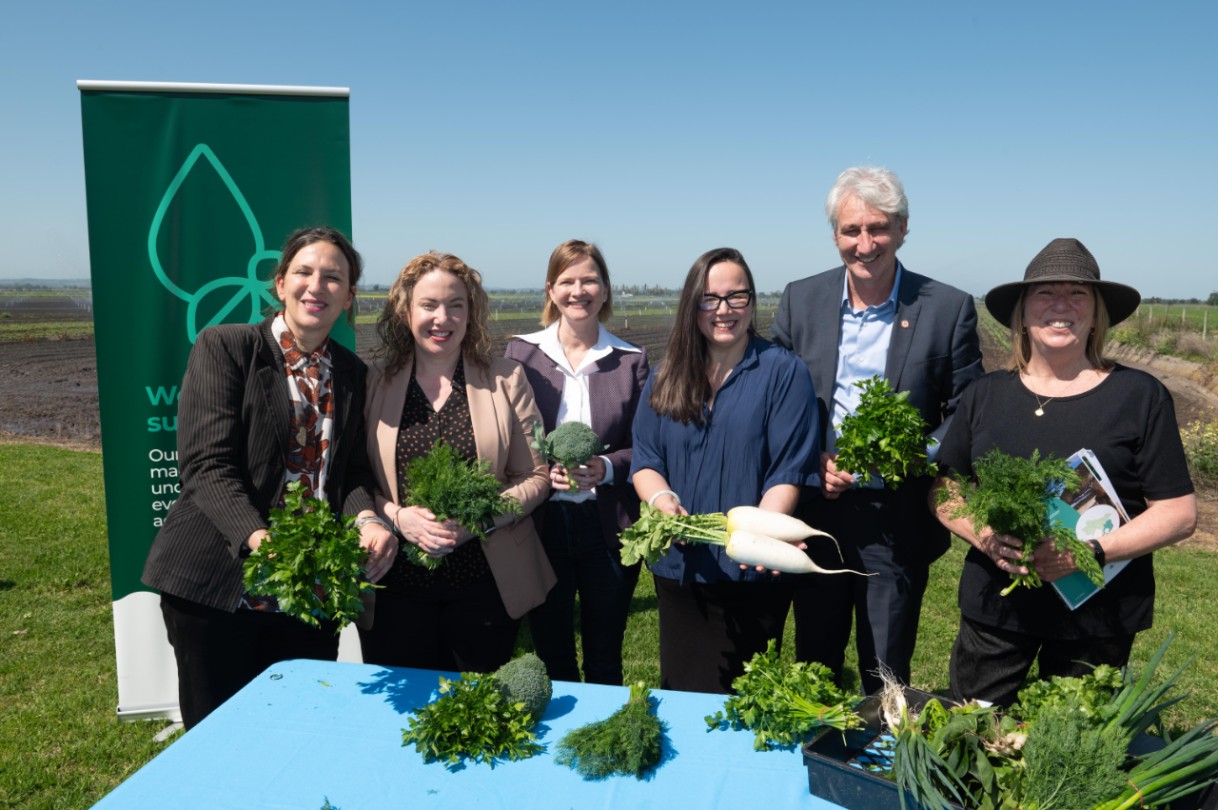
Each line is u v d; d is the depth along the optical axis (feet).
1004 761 6.21
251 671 10.71
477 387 11.05
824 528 12.37
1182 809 5.82
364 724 7.63
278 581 7.57
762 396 10.49
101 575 24.67
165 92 13.25
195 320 13.79
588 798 6.48
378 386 11.08
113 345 13.61
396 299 10.83
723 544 9.44
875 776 6.14
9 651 19.25
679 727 7.59
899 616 12.12
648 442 11.16
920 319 12.03
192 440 9.68
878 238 11.57
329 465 10.28
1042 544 8.86
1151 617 9.41
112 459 14.03
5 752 14.75
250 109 13.56
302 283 9.80
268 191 13.76
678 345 10.66
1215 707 17.53
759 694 7.30
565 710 7.92
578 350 14.19
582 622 14.14
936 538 12.42
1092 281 9.06
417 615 10.99
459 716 7.13
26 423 56.70
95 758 14.52
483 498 9.23
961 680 10.55
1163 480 8.97
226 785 6.62
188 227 13.57
